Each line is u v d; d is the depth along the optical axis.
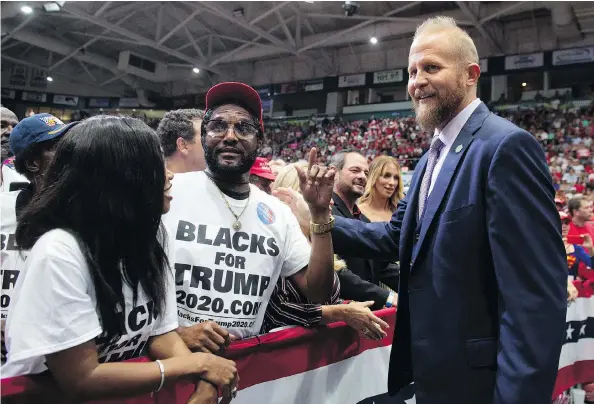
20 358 0.83
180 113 2.18
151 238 1.03
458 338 1.27
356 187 2.57
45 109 27.89
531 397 1.07
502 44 18.86
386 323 1.78
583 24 16.31
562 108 17.31
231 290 1.34
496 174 1.23
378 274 2.48
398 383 1.56
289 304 1.62
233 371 1.10
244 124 1.42
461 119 1.43
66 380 0.90
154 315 1.08
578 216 4.75
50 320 0.86
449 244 1.30
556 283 1.15
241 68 25.45
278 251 1.46
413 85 1.45
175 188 1.42
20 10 17.23
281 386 1.48
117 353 1.04
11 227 1.43
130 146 0.97
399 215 1.73
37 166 1.44
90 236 0.94
